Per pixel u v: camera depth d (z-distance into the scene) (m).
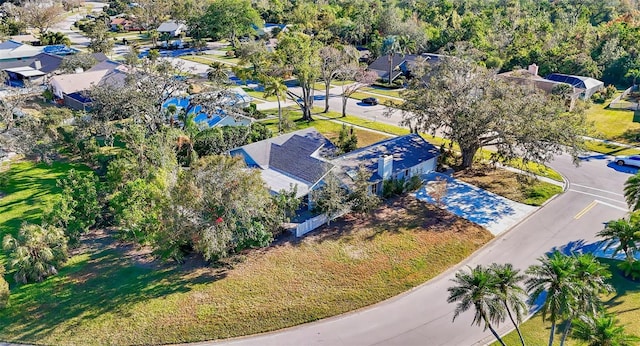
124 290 32.34
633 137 61.25
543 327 29.16
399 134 63.03
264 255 36.09
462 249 37.47
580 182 49.00
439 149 52.00
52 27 134.62
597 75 87.31
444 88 49.12
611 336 22.34
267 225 37.28
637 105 73.50
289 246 37.22
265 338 28.88
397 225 40.31
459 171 51.09
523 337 28.34
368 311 31.17
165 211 33.94
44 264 33.59
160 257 35.84
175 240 33.56
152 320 29.70
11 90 63.84
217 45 128.88
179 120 61.66
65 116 59.28
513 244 38.25
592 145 59.16
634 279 33.19
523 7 132.50
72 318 29.91
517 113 44.97
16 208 42.88
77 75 75.00
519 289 23.69
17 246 33.12
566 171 51.81
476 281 23.70
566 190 47.28
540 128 43.84
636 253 35.97
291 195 39.31
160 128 55.06
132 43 127.62
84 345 27.92
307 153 45.84
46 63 89.00
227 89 62.16
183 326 29.34
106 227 40.66
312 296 32.09
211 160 34.62
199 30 124.12
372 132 63.78
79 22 149.50
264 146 47.88
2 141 46.38
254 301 31.44
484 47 95.81
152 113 54.69
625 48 93.12
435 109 48.84
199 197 33.22
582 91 77.12
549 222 41.34
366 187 41.50
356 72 70.88
